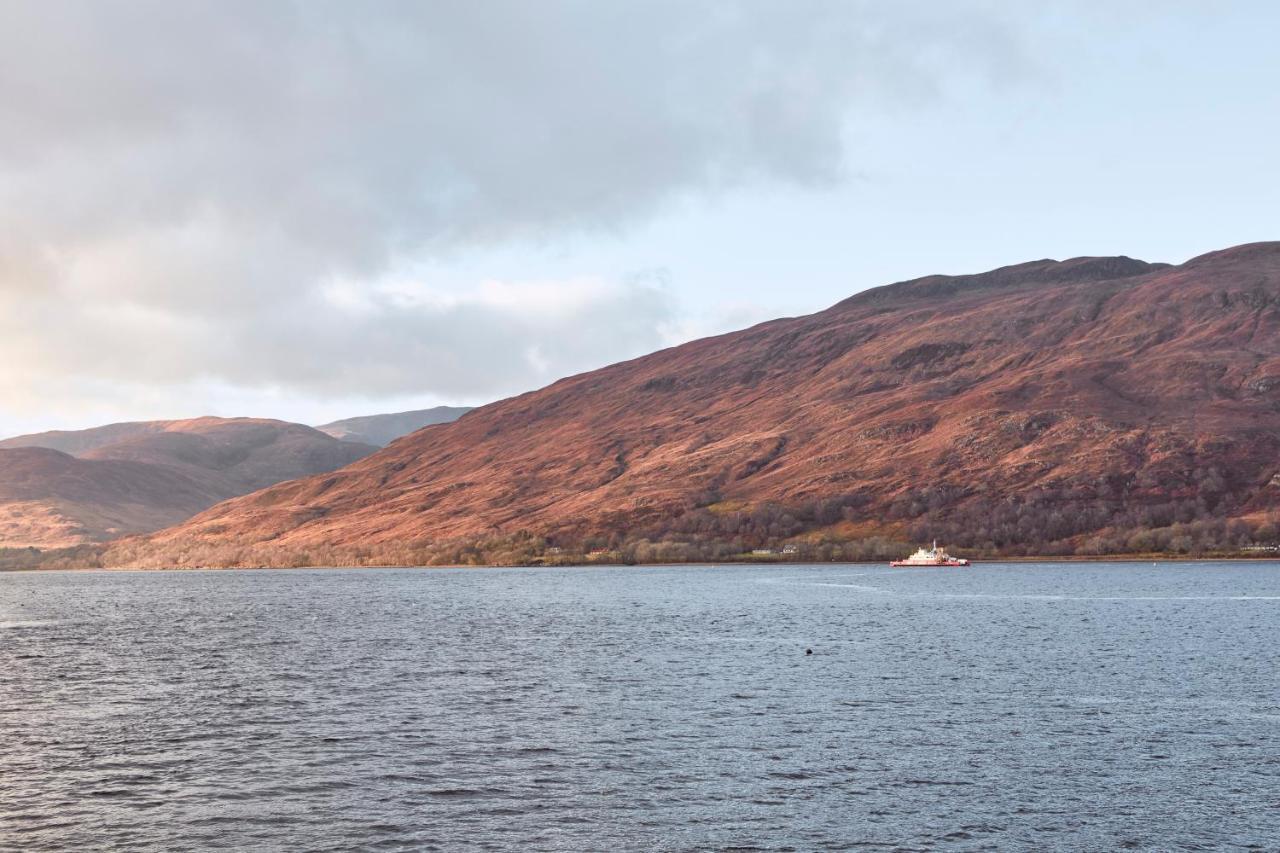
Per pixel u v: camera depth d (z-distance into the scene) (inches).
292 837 1995.6
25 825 2066.9
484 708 3253.0
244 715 3174.2
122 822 2084.2
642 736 2805.1
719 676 3907.5
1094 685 3614.7
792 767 2461.9
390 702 3385.8
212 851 1925.4
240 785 2342.5
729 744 2701.8
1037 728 2871.6
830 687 3609.7
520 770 2452.0
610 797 2234.3
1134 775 2377.0
